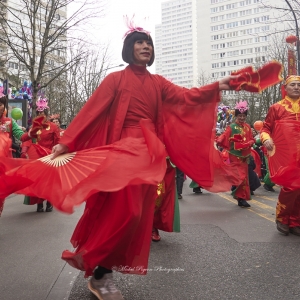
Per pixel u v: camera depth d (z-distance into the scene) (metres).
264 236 4.88
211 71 82.19
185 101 3.14
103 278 2.86
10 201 8.40
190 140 3.21
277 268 3.59
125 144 2.68
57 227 5.50
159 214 4.51
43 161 2.62
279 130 4.54
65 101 24.89
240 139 7.04
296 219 4.92
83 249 2.68
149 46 3.01
